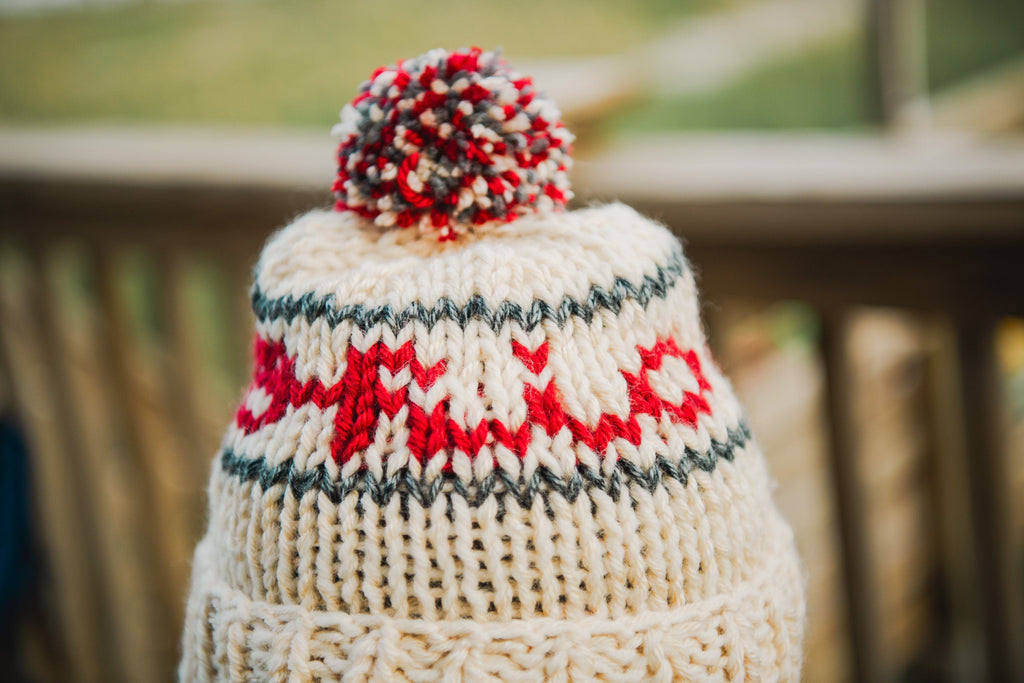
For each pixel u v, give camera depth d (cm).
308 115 245
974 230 80
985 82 259
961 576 142
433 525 52
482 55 56
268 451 55
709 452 56
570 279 54
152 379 139
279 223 112
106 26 281
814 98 255
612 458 53
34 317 131
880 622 105
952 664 145
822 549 138
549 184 57
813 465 144
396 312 54
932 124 219
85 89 266
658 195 96
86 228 125
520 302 54
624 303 55
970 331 85
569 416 53
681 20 303
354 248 57
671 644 53
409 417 53
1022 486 130
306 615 54
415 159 55
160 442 140
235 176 113
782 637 57
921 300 86
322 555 53
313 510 54
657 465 54
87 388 142
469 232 57
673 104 265
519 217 56
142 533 140
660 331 56
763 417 143
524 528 53
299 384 55
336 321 54
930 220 82
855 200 86
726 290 96
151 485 137
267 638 54
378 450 53
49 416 138
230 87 262
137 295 170
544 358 53
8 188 125
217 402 146
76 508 138
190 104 261
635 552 53
